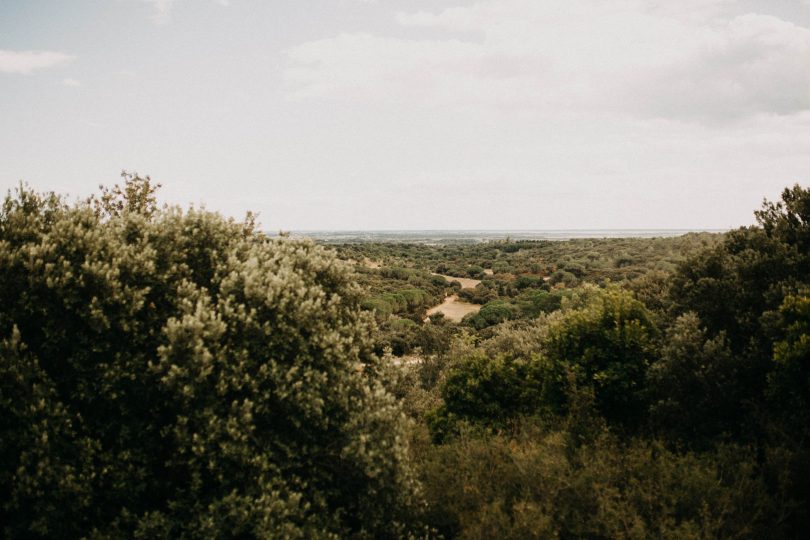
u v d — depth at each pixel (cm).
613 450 1048
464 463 1050
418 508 901
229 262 835
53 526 619
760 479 855
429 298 9500
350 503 823
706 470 897
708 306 1388
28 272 681
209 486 730
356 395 874
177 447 695
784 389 1034
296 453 761
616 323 1414
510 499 924
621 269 9781
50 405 629
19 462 622
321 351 837
